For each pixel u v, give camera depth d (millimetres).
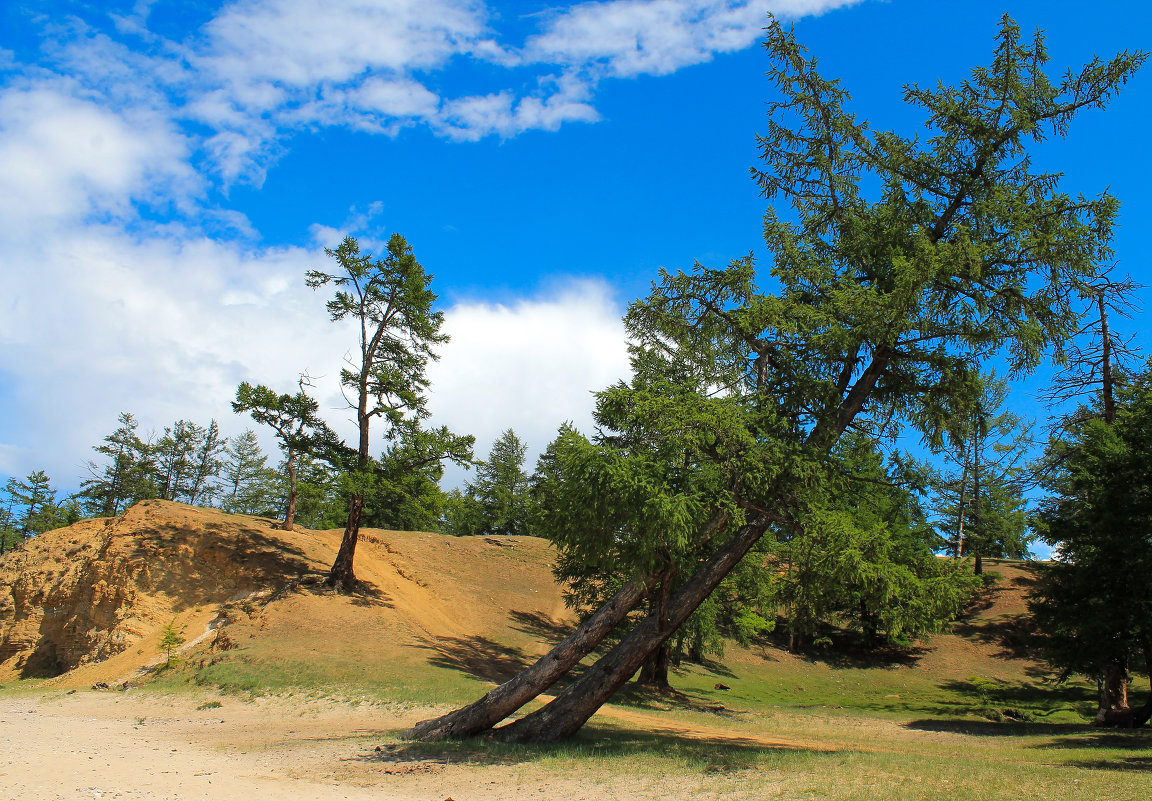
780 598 14773
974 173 14047
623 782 10055
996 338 13172
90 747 12773
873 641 45188
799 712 28031
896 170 14273
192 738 14367
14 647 27641
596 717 18719
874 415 14711
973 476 45406
